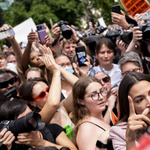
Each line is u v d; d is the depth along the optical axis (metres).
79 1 27.52
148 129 1.81
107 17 22.59
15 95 2.71
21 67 4.39
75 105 2.44
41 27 3.99
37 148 1.79
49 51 2.80
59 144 2.38
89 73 3.47
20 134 2.00
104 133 1.97
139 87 1.83
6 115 2.20
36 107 2.81
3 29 4.11
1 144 1.87
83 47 3.57
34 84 2.76
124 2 4.06
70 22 27.19
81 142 2.21
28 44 4.08
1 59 4.64
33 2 26.45
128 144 1.54
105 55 3.73
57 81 2.52
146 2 3.90
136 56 3.11
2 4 11.54
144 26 3.29
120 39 3.85
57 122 2.71
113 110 2.94
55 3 25.75
